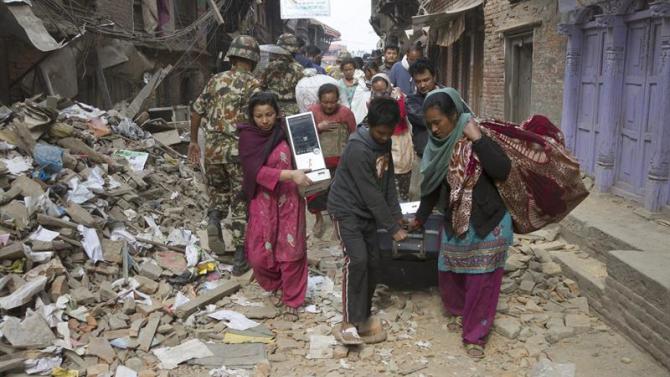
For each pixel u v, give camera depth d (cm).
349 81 712
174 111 1274
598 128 641
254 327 424
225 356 384
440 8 1642
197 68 1983
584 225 523
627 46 588
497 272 388
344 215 392
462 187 374
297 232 436
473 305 388
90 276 455
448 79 1708
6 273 409
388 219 387
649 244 448
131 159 739
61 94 941
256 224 437
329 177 427
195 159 572
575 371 362
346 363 381
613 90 597
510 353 390
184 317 431
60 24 942
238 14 2436
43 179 530
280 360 384
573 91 691
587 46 669
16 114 607
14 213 454
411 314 450
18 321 366
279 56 680
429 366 377
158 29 1532
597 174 624
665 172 519
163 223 601
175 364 371
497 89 1045
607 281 421
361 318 400
